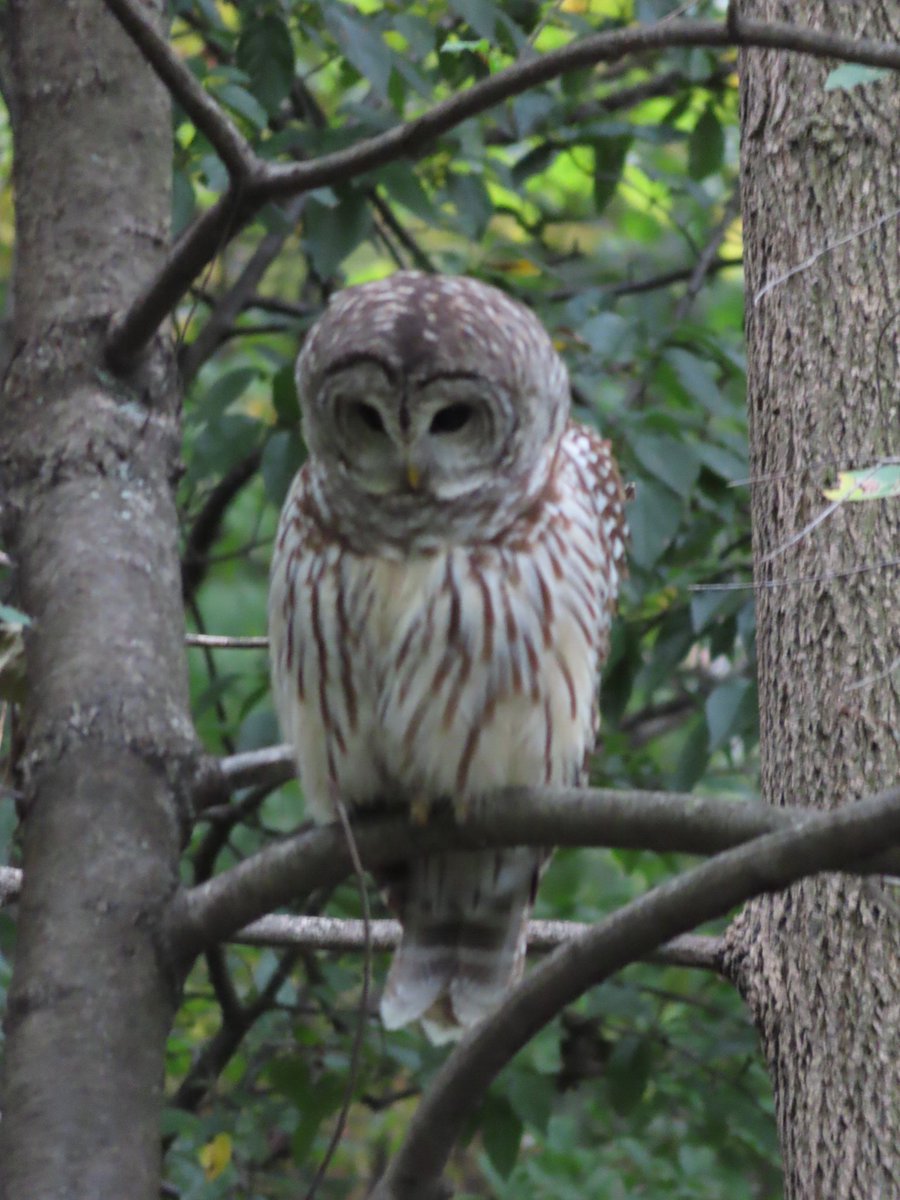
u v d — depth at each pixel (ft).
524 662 24.61
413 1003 27.48
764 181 28.78
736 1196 42.68
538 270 46.19
